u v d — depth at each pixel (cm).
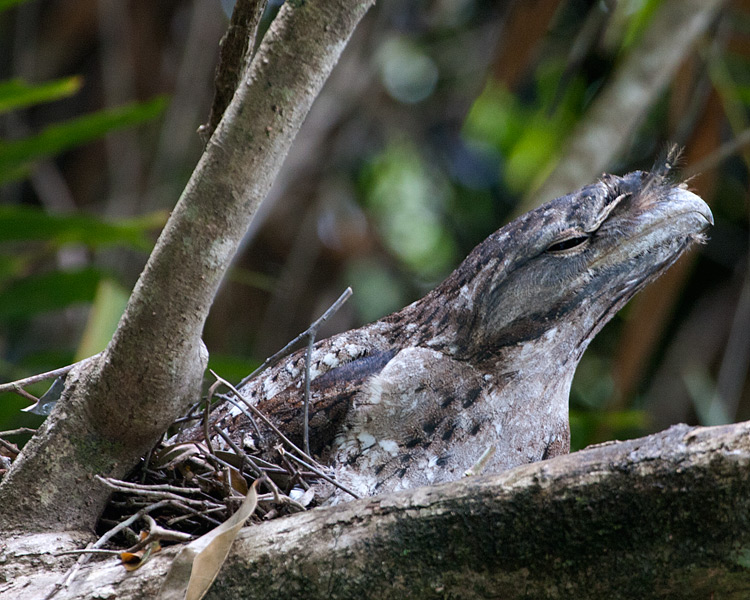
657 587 458
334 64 519
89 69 1695
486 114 1631
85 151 1656
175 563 504
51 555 566
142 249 1014
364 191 1733
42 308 1034
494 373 757
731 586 451
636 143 1478
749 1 1279
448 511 479
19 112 1622
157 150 1625
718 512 445
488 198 1705
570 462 471
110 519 630
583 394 1519
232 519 516
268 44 505
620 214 780
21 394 667
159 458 625
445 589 479
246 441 698
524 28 1215
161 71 1672
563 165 1182
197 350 574
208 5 1603
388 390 718
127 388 568
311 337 638
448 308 781
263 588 496
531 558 468
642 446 464
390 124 1697
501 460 746
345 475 688
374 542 487
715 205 1527
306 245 1628
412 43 1652
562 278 762
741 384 1464
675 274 1149
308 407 684
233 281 1639
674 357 1482
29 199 1644
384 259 1705
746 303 1376
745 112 1442
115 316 996
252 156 516
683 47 1175
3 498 593
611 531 458
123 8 1641
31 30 1622
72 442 593
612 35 1312
